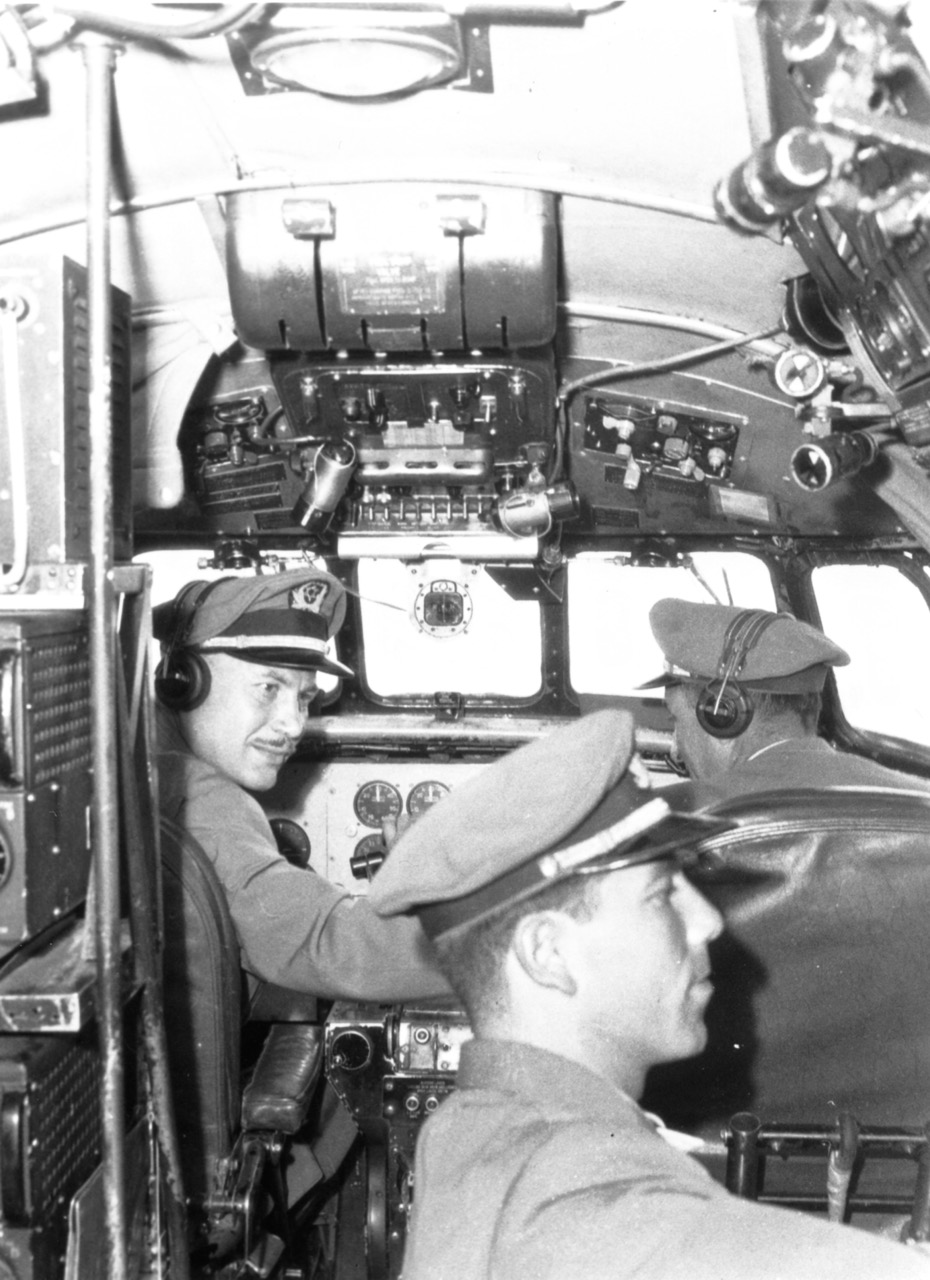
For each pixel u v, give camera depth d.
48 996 1.44
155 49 1.79
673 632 2.26
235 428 3.73
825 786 1.69
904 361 1.88
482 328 2.46
